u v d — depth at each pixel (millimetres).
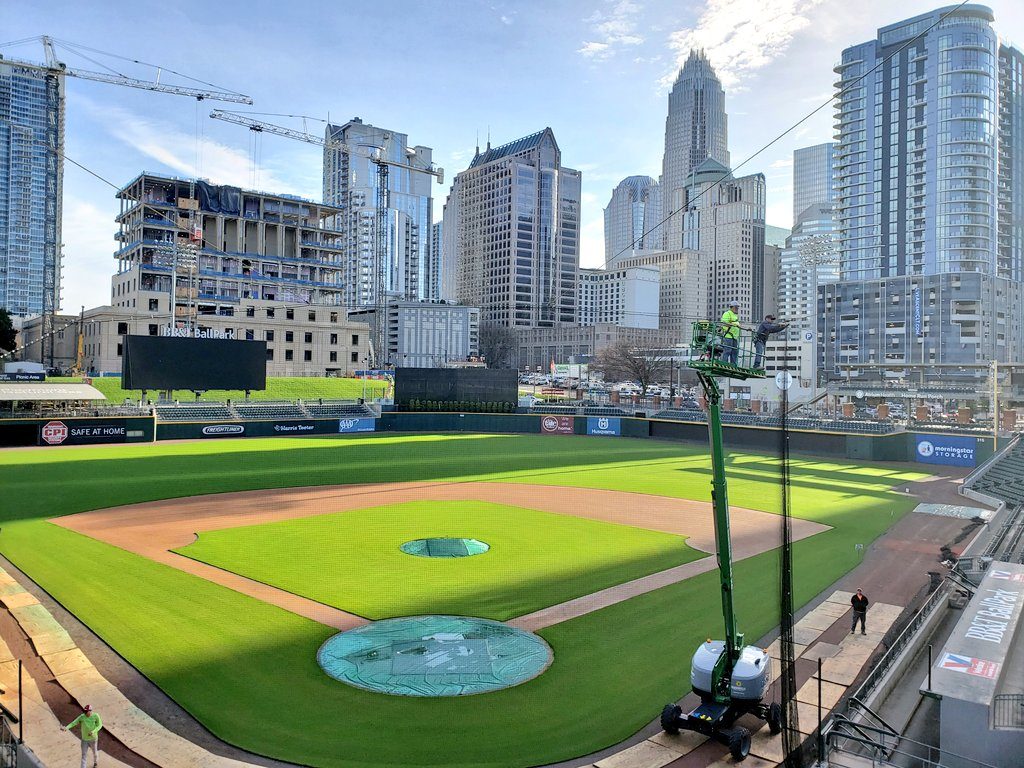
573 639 22984
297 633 23062
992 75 165750
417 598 26656
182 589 27266
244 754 16062
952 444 68875
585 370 189875
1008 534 36312
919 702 19672
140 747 16219
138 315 132000
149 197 157500
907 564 33094
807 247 106438
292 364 146000
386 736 16938
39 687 19203
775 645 22969
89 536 35375
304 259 181000
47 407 78062
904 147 173125
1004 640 18203
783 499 15062
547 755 16281
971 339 152125
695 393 134500
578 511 43594
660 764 16000
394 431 94500
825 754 16000
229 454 67812
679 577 29891
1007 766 15164
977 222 164500
